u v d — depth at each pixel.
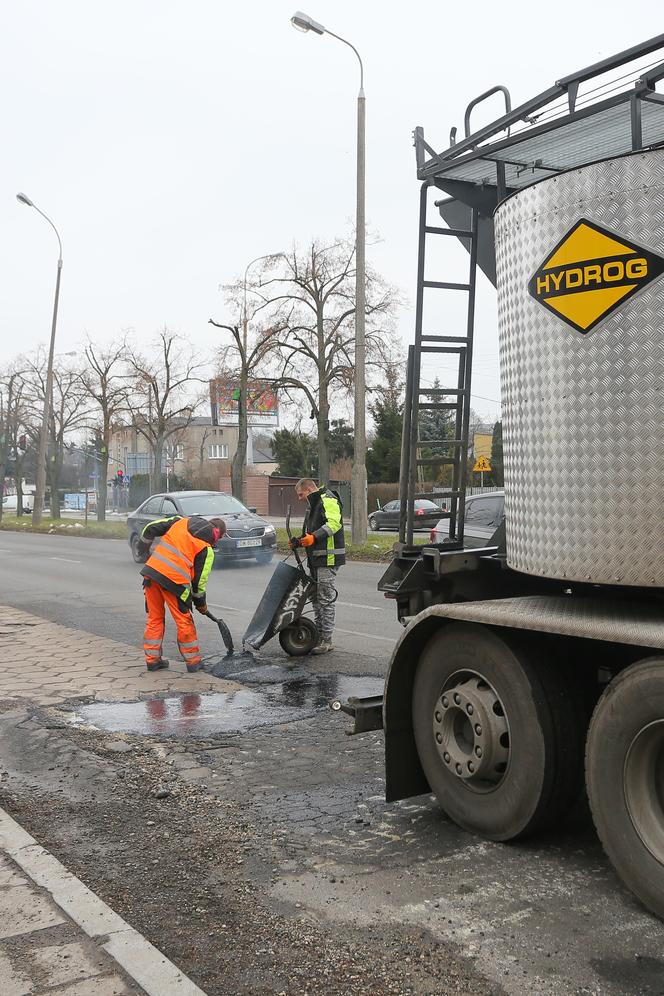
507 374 3.88
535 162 4.24
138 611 12.16
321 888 3.49
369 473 54.31
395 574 4.89
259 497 60.91
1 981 2.79
